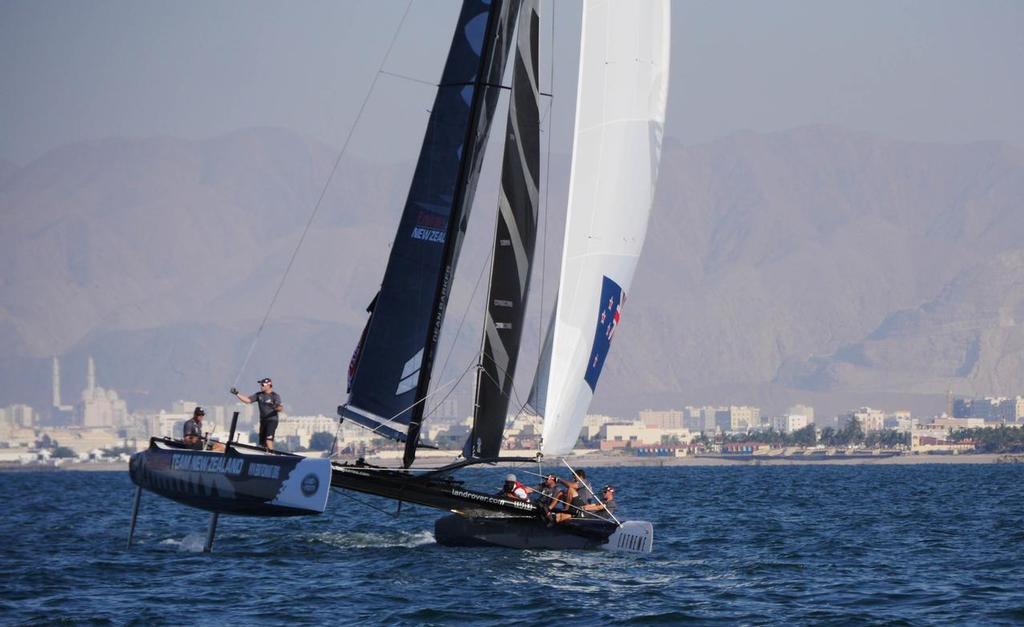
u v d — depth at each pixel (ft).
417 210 344.28
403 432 341.62
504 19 346.74
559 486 366.22
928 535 467.11
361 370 343.05
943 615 271.28
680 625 260.21
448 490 342.85
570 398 344.49
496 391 340.39
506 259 340.18
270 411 335.88
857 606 282.97
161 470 333.42
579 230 345.92
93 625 257.96
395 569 334.24
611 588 304.91
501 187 339.16
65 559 372.99
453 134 344.90
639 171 348.79
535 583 309.01
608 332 347.97
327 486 311.27
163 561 365.20
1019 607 279.69
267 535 455.22
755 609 278.05
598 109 347.56
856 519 569.23
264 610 274.16
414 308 343.26
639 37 349.00
